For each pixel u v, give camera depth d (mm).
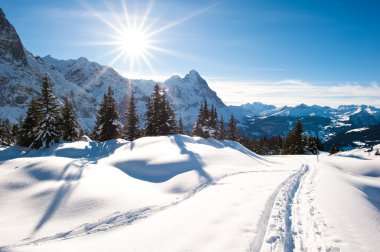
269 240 9719
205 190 17391
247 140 102750
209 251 8797
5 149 49812
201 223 11281
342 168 41531
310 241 9656
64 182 17344
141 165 24312
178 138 39938
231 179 20609
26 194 15945
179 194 17609
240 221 11344
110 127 54469
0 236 11812
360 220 11398
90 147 43750
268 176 22938
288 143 84438
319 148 107125
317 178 23641
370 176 37781
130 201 15141
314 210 13023
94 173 19719
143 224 11820
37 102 47906
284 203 14422
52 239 11312
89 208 14195
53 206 14492
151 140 39406
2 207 14594
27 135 55062
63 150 41875
